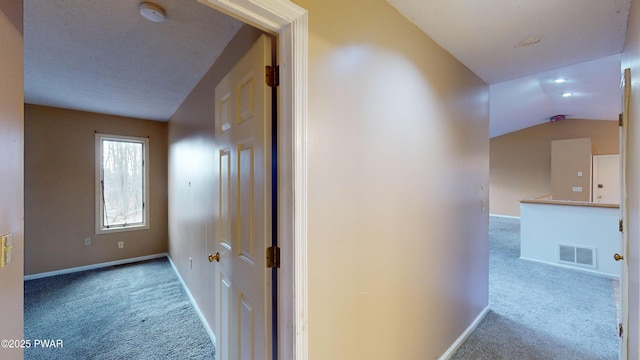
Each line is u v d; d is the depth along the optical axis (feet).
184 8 4.98
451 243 6.56
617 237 11.74
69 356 6.56
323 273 3.66
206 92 7.81
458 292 6.89
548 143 26.45
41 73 7.96
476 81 7.66
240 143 4.38
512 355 6.52
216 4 2.96
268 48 3.63
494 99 18.76
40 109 11.64
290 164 3.35
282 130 3.45
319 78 3.56
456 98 6.70
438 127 6.01
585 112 22.54
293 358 3.39
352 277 4.09
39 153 11.67
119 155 13.64
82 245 12.59
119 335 7.43
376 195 4.47
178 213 11.54
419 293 5.52
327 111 3.67
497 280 11.40
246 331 4.16
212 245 7.29
